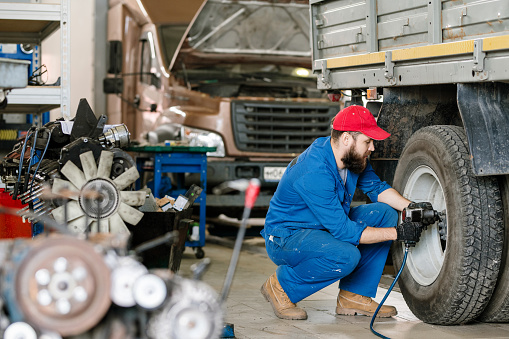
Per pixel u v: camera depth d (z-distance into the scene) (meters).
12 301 1.80
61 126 4.01
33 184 3.86
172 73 7.75
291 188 3.89
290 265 3.95
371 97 4.37
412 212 3.67
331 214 3.74
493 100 3.46
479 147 3.40
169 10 7.88
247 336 3.50
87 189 3.22
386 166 4.50
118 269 1.81
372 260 4.01
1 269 1.84
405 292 4.01
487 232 3.47
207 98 7.63
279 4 7.98
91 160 3.26
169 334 1.76
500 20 3.24
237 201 7.41
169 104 7.70
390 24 4.01
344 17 4.46
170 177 7.48
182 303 1.78
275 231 3.98
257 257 6.62
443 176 3.64
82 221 3.23
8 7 5.28
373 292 4.03
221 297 2.05
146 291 1.77
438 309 3.65
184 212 4.04
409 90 4.26
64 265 1.76
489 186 3.52
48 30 6.00
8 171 4.48
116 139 3.90
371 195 4.14
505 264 3.61
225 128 7.56
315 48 4.83
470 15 3.41
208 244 7.77
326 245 3.75
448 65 3.52
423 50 3.68
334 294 4.78
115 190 3.26
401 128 4.35
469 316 3.62
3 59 3.12
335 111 7.81
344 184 3.92
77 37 8.33
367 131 3.69
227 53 7.88
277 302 3.97
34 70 6.62
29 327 1.78
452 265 3.53
